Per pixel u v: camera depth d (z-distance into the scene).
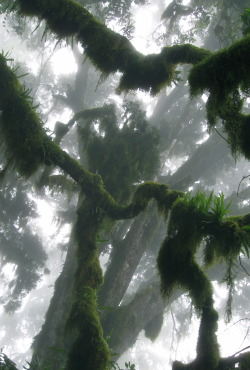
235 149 3.85
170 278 4.47
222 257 4.14
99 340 4.54
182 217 4.12
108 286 13.92
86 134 10.62
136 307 14.50
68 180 6.66
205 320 4.71
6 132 5.39
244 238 3.96
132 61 5.15
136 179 10.53
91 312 4.78
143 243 14.55
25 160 5.47
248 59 3.23
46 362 11.12
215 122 3.85
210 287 4.57
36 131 5.48
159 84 5.12
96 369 4.37
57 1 5.21
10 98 5.31
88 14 5.31
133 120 11.55
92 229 6.00
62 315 12.35
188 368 4.71
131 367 8.09
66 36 5.35
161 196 5.33
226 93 3.50
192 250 4.22
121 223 16.58
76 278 5.70
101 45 5.20
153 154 11.30
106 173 10.05
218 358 4.61
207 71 3.46
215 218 4.03
